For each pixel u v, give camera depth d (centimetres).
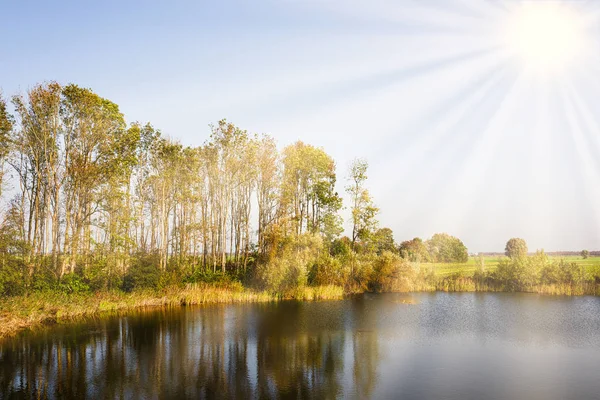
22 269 2892
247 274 4384
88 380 1552
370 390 1441
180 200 4638
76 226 3444
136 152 4222
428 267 5106
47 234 3388
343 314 3020
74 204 3488
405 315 2997
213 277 4016
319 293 3953
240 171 4706
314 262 4419
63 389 1457
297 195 5494
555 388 1457
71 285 3081
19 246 2892
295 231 4847
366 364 1758
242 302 3609
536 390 1438
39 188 3403
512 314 3050
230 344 2103
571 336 2294
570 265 4450
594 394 1398
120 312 3036
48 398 1374
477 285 4647
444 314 3042
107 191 3609
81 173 3356
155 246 4762
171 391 1435
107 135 3581
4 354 1912
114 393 1416
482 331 2428
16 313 2433
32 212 3572
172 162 4472
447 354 1914
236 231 4966
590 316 2953
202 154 4784
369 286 4650
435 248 8188
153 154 4509
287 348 2027
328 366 1730
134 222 4203
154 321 2709
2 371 1662
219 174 4734
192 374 1623
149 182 4612
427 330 2455
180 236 4684
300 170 5478
